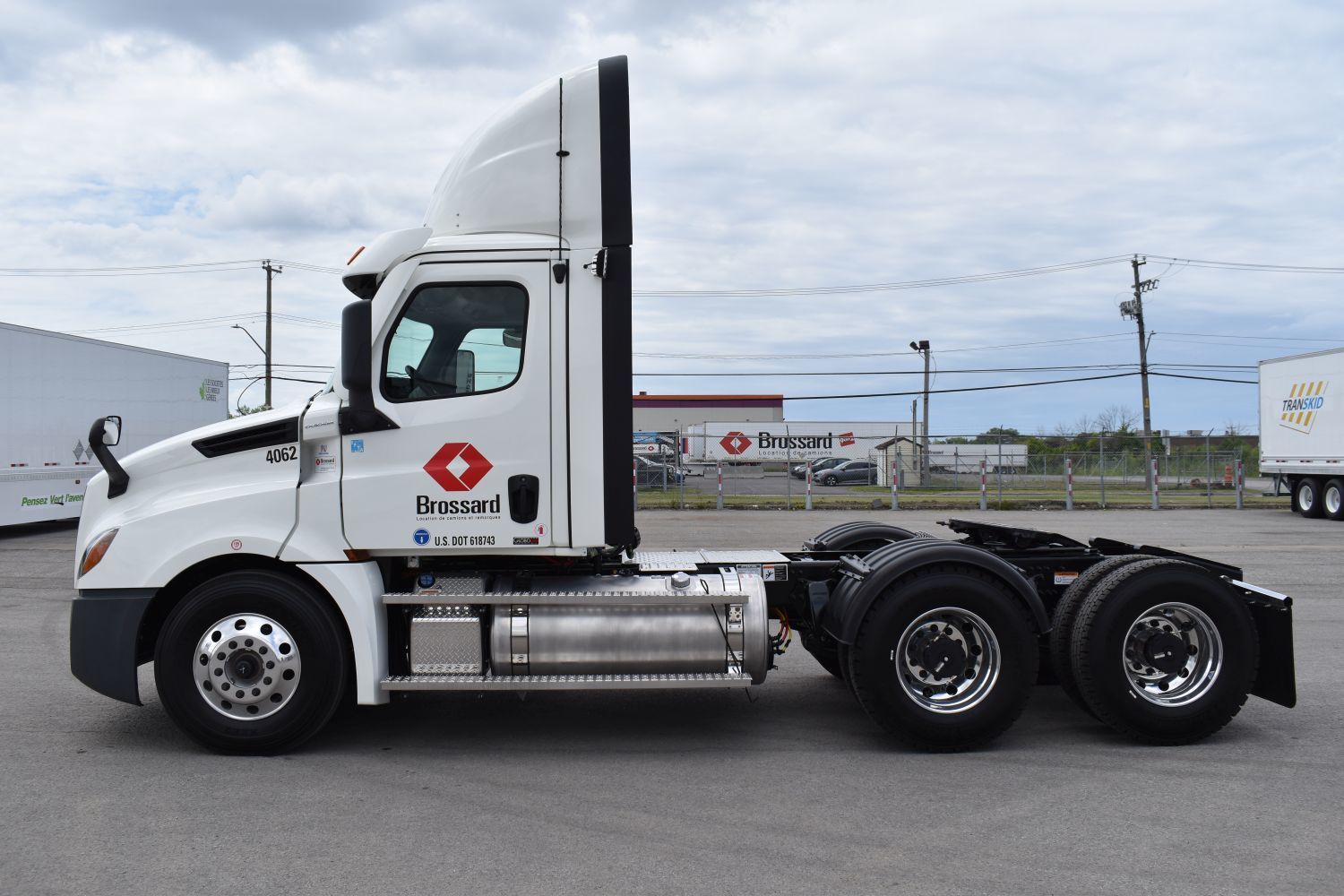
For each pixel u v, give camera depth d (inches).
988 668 205.9
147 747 210.4
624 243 204.4
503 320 205.6
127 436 762.2
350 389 200.7
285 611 199.8
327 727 227.5
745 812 171.9
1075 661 210.8
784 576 229.1
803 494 1226.0
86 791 182.2
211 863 149.6
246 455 206.5
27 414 657.6
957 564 205.8
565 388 203.6
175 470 208.7
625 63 208.2
